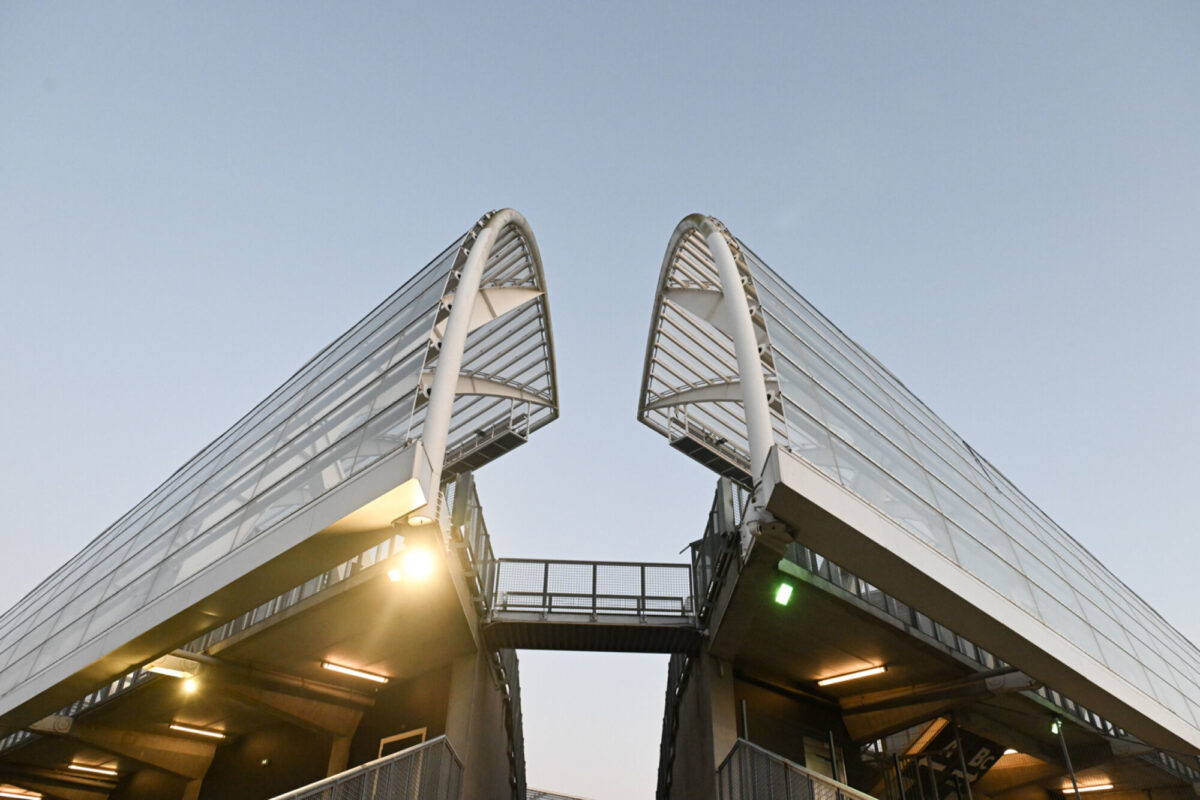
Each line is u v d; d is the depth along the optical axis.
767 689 18.66
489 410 19.55
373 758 17.78
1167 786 21.70
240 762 20.20
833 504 10.57
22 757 20.55
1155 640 20.20
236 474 16.06
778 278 17.77
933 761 19.64
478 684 17.48
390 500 10.12
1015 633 12.16
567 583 18.89
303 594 15.61
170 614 12.07
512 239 18.61
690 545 19.48
